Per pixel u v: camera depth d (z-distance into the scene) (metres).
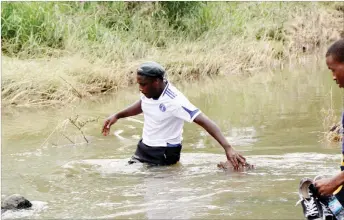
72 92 11.52
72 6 15.67
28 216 5.11
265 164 6.61
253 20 17.86
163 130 6.74
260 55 15.33
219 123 8.84
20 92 11.03
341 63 4.58
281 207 5.15
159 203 5.36
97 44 13.96
